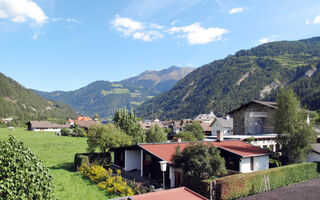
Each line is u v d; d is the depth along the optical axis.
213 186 17.31
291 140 29.11
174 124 98.44
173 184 21.22
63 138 79.38
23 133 98.06
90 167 26.80
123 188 19.42
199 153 18.55
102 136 29.94
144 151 26.09
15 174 8.62
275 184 21.86
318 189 21.33
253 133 48.50
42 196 9.16
